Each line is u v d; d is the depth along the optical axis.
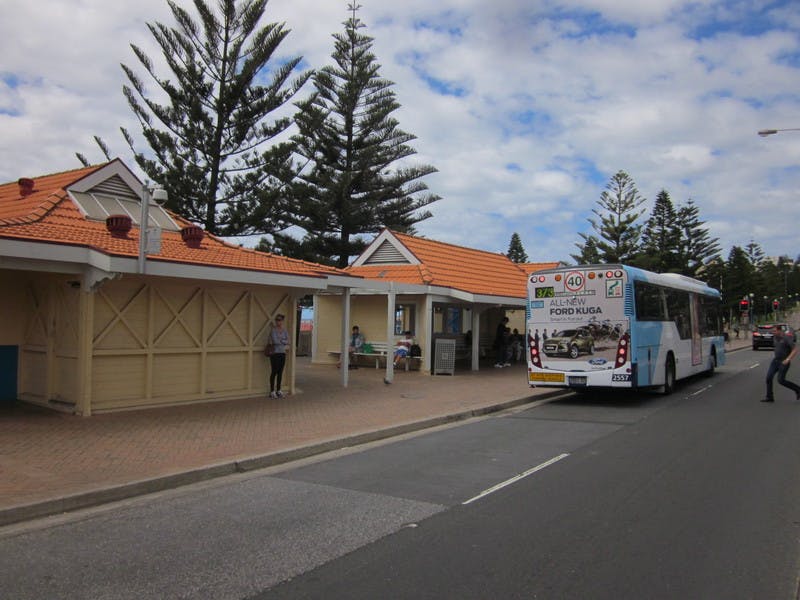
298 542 5.29
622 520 5.86
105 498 6.49
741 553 5.02
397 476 7.61
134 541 5.32
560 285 14.38
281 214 32.72
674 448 9.21
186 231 12.83
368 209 35.34
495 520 5.87
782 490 6.88
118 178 13.94
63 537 5.43
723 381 19.33
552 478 7.46
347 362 16.09
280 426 10.35
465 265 24.52
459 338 24.70
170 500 6.60
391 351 16.92
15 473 7.03
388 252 22.94
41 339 11.41
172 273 10.55
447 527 5.67
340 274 15.19
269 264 13.20
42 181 14.46
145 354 11.47
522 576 4.55
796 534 5.46
